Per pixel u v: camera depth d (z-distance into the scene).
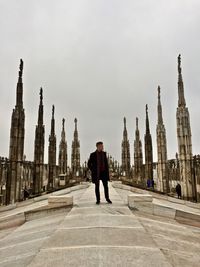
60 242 5.56
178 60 30.02
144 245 5.33
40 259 4.54
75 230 6.57
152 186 37.88
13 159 24.55
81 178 53.97
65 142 55.44
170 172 39.75
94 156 11.00
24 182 32.19
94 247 5.14
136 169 52.09
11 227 9.95
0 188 23.48
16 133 25.08
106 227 6.79
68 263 4.30
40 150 33.34
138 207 10.23
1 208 17.73
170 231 7.61
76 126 59.12
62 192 21.89
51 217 9.82
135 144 53.16
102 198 13.64
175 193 35.22
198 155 26.06
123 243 5.43
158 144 37.94
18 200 23.94
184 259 5.04
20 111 25.70
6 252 5.84
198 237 7.60
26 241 6.62
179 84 29.30
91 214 8.64
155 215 10.13
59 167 54.00
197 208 19.72
